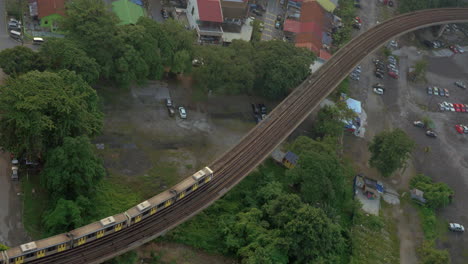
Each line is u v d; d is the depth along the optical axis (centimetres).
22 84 14425
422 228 18525
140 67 18562
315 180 16800
